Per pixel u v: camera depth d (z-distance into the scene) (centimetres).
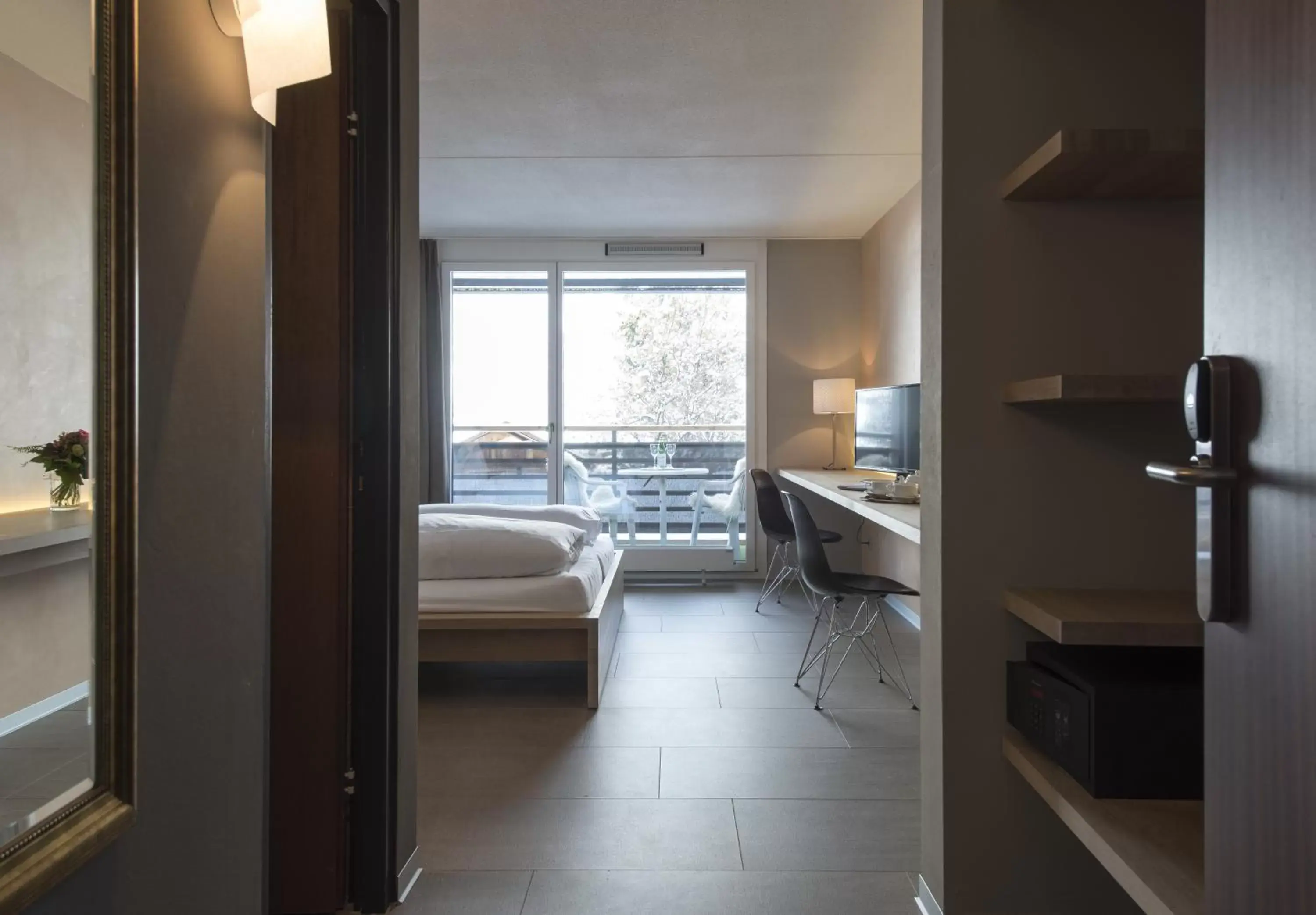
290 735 192
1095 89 184
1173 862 127
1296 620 72
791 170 467
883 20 297
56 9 83
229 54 117
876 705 340
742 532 652
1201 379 85
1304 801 71
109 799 92
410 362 211
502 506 468
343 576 193
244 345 121
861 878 208
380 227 197
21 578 79
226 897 118
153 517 101
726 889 203
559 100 368
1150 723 150
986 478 185
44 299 81
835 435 636
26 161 79
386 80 197
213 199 113
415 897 200
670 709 335
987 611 185
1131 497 184
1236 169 82
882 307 576
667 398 652
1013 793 185
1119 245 185
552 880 207
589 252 636
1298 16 72
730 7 288
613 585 421
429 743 298
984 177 185
